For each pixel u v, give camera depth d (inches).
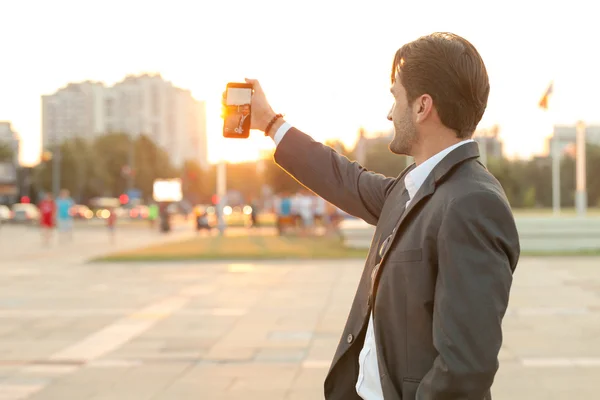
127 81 5123.0
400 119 77.4
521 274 558.6
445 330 65.7
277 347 296.8
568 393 223.3
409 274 70.5
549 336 314.5
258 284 514.6
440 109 74.1
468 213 67.4
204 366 264.5
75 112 4872.0
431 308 69.7
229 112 95.2
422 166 75.3
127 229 1764.3
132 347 301.0
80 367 265.6
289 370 256.5
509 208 68.9
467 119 74.5
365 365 76.0
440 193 70.9
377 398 73.9
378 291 73.4
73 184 3149.6
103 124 4918.8
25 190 3656.5
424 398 66.4
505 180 2185.0
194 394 225.6
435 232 69.6
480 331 64.9
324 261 697.0
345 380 79.6
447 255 67.2
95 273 615.2
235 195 3892.7
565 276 543.5
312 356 279.3
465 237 67.0
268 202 3129.9
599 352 282.2
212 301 433.7
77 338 323.3
